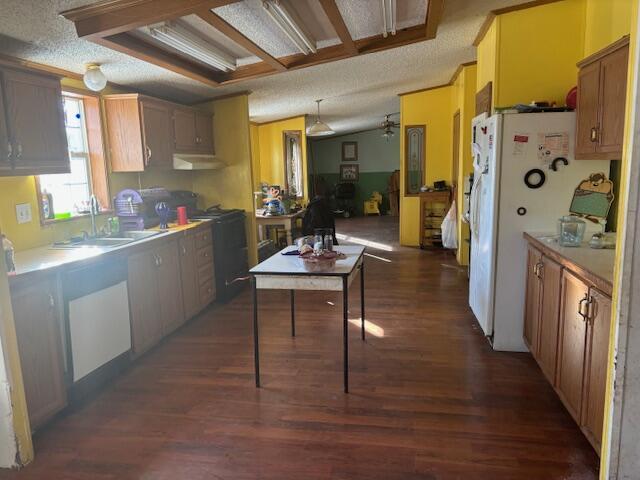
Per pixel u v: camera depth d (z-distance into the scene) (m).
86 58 3.10
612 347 1.59
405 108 7.13
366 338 3.53
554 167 2.98
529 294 2.99
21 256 2.71
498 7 3.36
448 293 4.68
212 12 2.47
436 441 2.19
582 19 3.37
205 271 4.33
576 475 1.93
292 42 3.26
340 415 2.45
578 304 2.11
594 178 2.94
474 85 5.35
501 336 3.23
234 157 5.20
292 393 2.70
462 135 5.58
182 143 4.49
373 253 6.95
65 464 2.11
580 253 2.36
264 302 4.57
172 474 2.02
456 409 2.48
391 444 2.18
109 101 3.80
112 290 2.88
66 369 2.55
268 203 6.31
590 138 2.58
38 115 2.57
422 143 7.16
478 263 3.58
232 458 2.11
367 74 5.00
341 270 2.67
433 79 6.13
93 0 2.22
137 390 2.79
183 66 3.50
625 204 1.50
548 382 2.75
